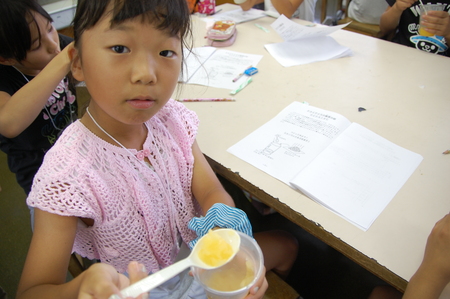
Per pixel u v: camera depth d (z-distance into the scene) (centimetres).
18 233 161
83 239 75
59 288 54
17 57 91
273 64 130
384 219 67
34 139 104
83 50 59
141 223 74
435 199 71
